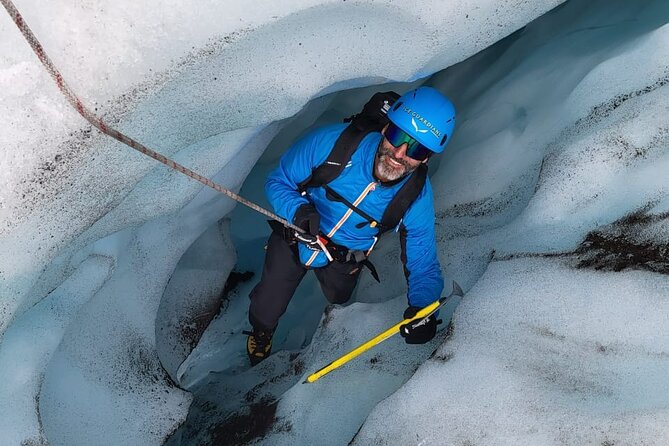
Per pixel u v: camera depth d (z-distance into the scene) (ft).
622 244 6.97
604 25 9.75
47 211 6.13
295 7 6.54
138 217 7.82
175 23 6.17
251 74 7.03
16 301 6.26
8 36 5.64
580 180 7.80
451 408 6.98
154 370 9.27
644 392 5.99
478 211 9.87
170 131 6.94
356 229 8.82
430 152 7.96
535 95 10.03
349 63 7.55
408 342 8.23
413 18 7.19
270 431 8.91
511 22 8.02
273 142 12.47
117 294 8.93
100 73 6.00
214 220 10.01
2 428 6.61
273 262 9.74
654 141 7.36
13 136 5.76
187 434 10.23
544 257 7.59
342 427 8.24
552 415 6.35
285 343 12.03
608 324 6.53
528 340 6.98
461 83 12.25
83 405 8.16
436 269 8.75
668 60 7.63
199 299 11.29
